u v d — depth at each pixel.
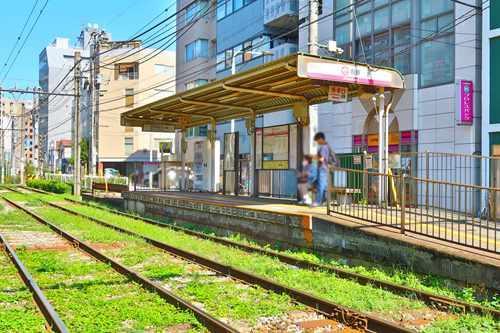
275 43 31.67
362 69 13.77
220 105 19.36
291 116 26.84
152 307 7.59
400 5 20.20
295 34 32.12
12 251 12.28
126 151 58.75
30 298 8.20
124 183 34.94
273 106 19.19
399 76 14.45
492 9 16.58
